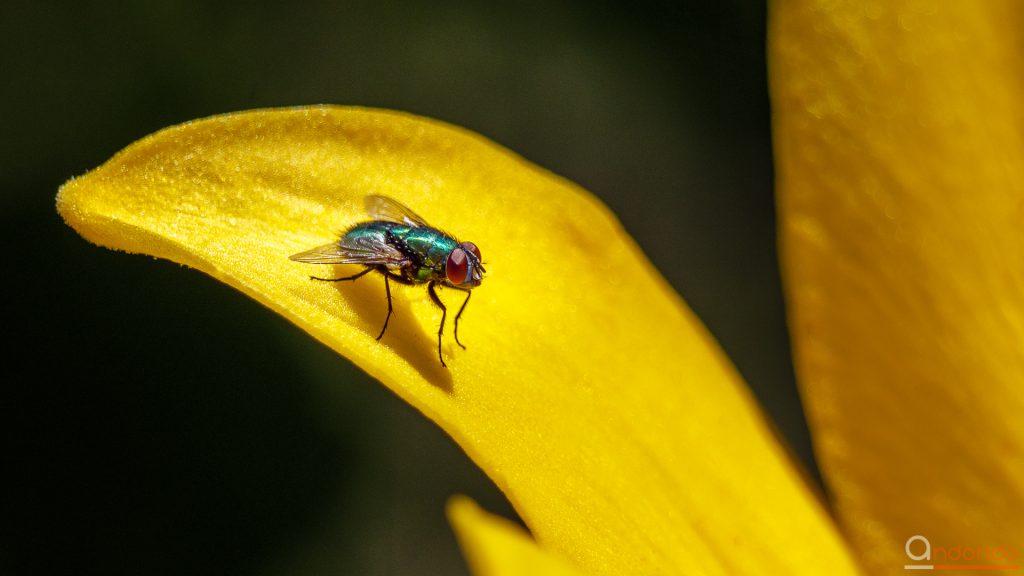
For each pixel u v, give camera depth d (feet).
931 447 0.62
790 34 0.62
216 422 0.94
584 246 0.62
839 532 0.62
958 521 0.62
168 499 0.93
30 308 0.94
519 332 0.61
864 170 0.62
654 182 1.06
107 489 0.92
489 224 0.62
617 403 0.61
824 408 0.63
